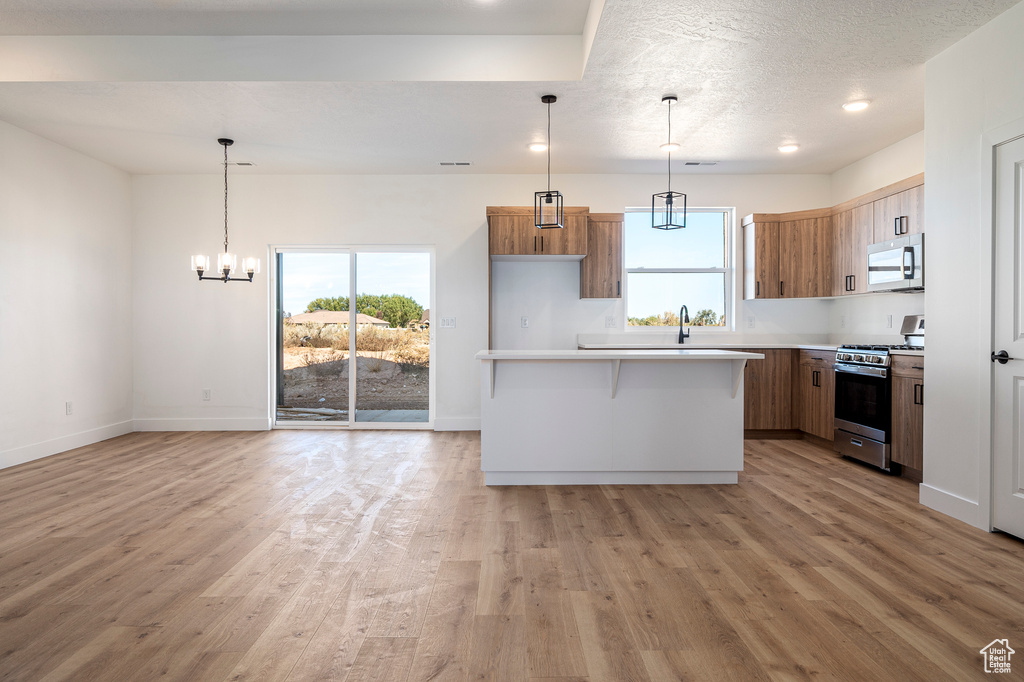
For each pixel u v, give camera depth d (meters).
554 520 3.13
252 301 5.96
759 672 1.71
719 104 4.04
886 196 4.57
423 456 4.74
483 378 3.84
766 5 2.75
